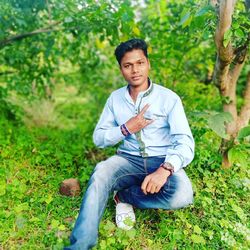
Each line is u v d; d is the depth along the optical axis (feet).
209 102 15.81
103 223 9.58
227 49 9.84
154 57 14.01
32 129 16.49
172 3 14.40
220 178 11.09
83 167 12.15
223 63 10.40
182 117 9.10
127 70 9.05
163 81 15.26
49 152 12.95
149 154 9.43
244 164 10.70
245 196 10.78
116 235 8.76
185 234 9.15
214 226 9.45
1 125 15.30
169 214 9.91
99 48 17.47
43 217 9.62
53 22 14.94
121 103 9.61
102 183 8.57
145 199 9.14
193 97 15.28
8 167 12.17
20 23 13.17
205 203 9.86
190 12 10.43
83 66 17.83
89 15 12.78
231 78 11.69
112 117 9.80
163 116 9.29
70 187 10.61
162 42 14.57
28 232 9.18
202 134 12.48
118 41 13.87
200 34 12.35
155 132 9.37
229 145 11.55
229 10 8.96
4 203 10.20
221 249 8.98
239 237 9.28
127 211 9.43
